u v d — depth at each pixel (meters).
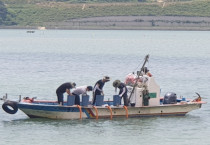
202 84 138.75
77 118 88.25
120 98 89.94
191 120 90.69
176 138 78.88
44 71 169.12
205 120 90.88
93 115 88.19
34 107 87.06
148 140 77.56
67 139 77.19
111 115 88.75
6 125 84.94
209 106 104.31
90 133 80.50
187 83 140.62
